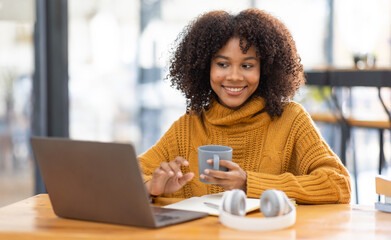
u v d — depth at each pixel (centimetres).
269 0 338
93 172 100
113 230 99
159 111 348
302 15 339
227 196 103
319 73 296
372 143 308
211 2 339
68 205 108
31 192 304
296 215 112
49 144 104
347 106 290
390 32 329
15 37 295
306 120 148
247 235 94
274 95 149
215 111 154
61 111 315
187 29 161
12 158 298
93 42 331
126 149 94
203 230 98
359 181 311
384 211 116
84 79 331
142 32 340
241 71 144
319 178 129
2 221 107
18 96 298
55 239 96
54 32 311
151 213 97
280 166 147
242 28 142
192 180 152
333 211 117
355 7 333
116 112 341
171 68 167
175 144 157
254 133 150
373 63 283
